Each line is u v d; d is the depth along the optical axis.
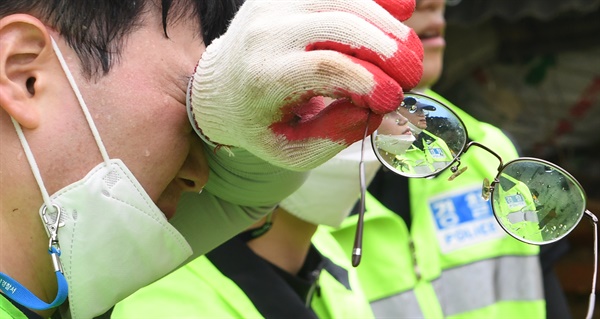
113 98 1.70
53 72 1.68
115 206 1.71
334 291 2.96
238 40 1.62
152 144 1.74
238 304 2.59
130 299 2.49
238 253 2.65
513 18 4.86
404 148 1.80
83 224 1.70
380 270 3.36
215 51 1.69
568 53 5.36
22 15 1.65
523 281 3.52
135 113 1.71
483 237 3.53
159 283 2.53
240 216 2.10
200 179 1.92
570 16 5.25
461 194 3.54
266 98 1.58
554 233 1.84
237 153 1.89
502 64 5.46
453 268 3.49
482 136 3.62
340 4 1.56
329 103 1.71
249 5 1.63
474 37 5.36
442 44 3.50
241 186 1.99
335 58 1.50
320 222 2.75
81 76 1.69
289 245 2.78
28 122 1.65
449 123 1.81
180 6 1.77
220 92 1.66
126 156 1.72
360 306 3.01
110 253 1.73
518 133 5.57
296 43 1.54
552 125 5.56
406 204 3.52
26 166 1.67
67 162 1.68
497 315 3.49
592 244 5.85
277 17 1.58
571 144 5.68
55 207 1.68
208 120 1.72
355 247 1.57
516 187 1.85
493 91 5.50
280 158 1.65
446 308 3.45
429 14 3.45
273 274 2.68
